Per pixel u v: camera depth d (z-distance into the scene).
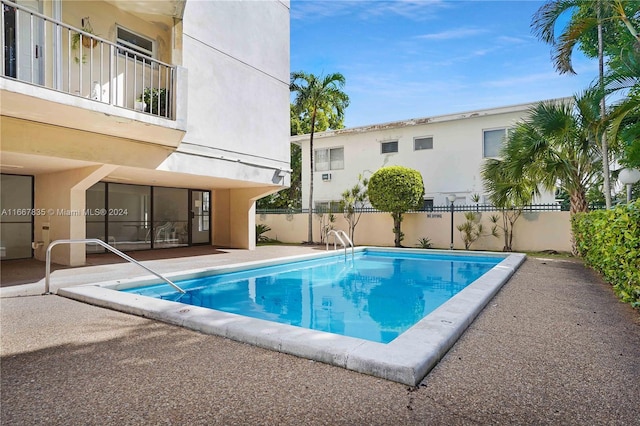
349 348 2.94
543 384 2.52
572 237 11.07
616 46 7.94
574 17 8.87
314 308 6.09
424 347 2.94
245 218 13.93
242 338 3.42
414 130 16.47
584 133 9.24
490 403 2.27
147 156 8.62
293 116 25.34
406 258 12.28
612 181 10.38
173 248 13.72
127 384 2.56
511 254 10.53
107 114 6.79
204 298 6.79
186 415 2.16
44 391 2.46
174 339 3.51
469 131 15.29
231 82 10.88
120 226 12.36
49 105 6.18
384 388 2.47
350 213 15.48
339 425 2.05
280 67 12.91
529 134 10.09
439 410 2.20
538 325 3.91
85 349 3.25
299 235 17.25
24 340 3.49
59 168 8.59
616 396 2.35
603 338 3.48
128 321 4.13
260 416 2.14
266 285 8.02
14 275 7.29
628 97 7.07
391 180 13.87
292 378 2.64
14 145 6.60
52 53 7.51
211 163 10.20
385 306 6.24
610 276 5.59
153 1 8.60
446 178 15.73
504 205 11.86
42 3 7.46
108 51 8.79
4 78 5.52
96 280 6.70
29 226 10.17
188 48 9.62
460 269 10.11
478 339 3.45
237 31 11.12
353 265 10.88
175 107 8.14
